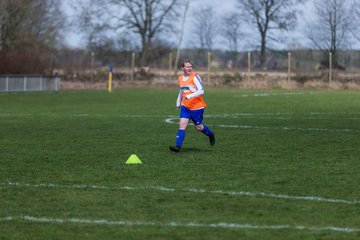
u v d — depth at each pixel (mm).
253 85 118688
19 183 25516
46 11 143750
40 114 61750
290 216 19797
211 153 33875
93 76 135875
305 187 24297
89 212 20547
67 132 45000
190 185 24828
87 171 28234
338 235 17688
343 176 26625
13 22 134250
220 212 20406
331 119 54625
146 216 19969
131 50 169250
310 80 118312
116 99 86688
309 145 36969
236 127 48156
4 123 52156
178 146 33875
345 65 131250
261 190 23781
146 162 30719
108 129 47031
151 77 139375
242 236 17672
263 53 162500
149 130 46312
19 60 111562
